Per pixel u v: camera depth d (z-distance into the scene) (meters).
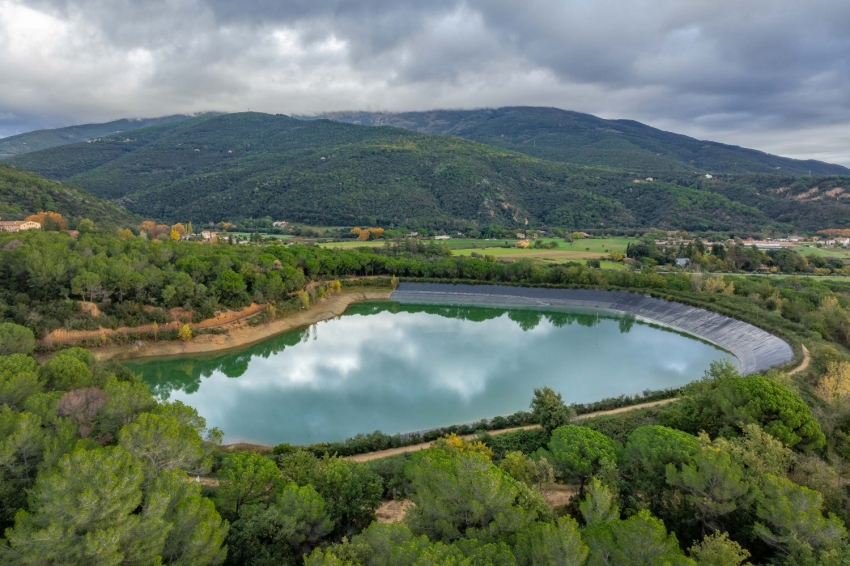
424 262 156.88
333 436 60.09
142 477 24.73
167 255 110.44
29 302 79.44
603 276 141.25
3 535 25.78
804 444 39.34
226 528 26.02
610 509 28.55
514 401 71.19
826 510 30.48
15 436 29.53
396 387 76.81
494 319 126.19
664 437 36.16
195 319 93.31
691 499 30.73
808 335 85.19
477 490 27.22
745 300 112.38
